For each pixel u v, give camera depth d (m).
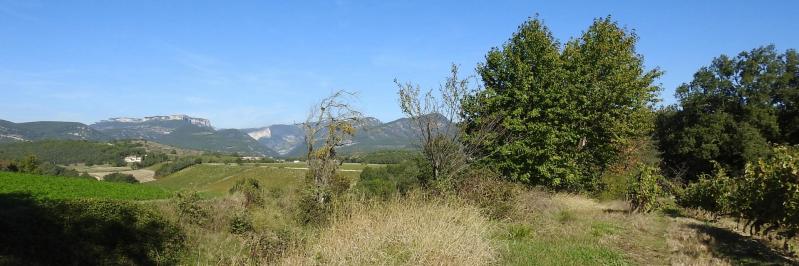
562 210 16.98
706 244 12.10
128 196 28.58
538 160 21.91
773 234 14.76
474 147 18.05
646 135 36.41
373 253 7.65
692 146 45.56
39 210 11.45
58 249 9.64
